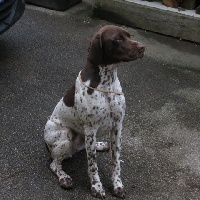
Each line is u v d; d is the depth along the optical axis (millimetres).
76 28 5977
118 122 2916
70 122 3016
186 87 4688
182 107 4281
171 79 4836
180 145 3674
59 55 5215
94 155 2947
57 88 4496
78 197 3006
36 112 4039
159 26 5887
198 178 3285
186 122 4027
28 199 2977
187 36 5766
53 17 6246
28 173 3229
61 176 3119
